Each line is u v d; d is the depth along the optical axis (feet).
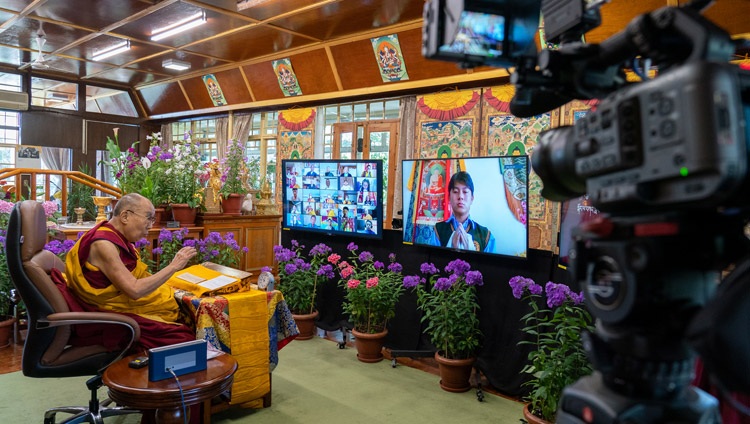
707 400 2.61
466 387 11.11
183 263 8.93
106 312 8.41
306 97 22.56
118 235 8.85
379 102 20.83
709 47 2.10
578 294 8.74
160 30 19.93
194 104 28.60
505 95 16.39
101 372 8.02
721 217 2.30
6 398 9.97
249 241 18.03
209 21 18.28
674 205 2.10
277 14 17.16
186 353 7.20
